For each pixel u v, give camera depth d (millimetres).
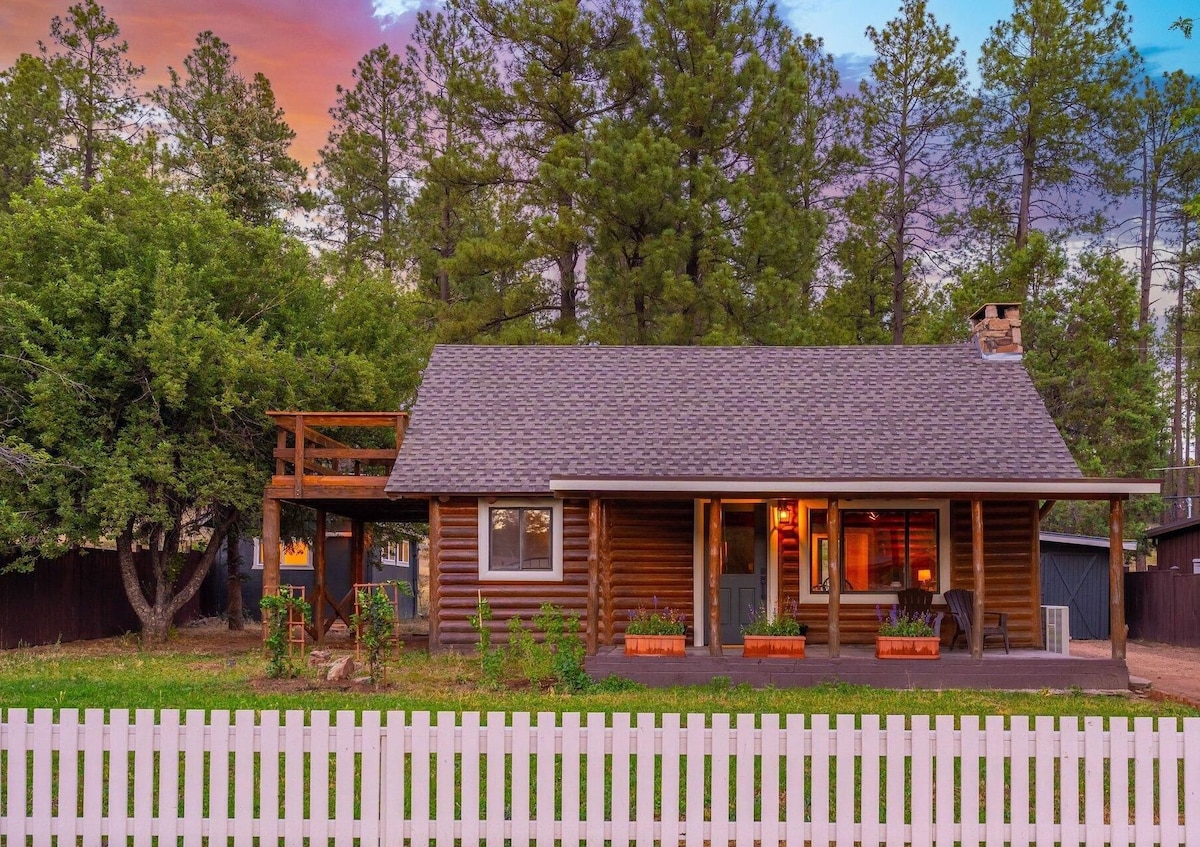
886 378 21672
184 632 26125
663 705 13609
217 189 37062
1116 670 16547
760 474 18844
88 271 22172
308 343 25953
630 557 19750
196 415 22812
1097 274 35719
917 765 7059
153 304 22172
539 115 36062
